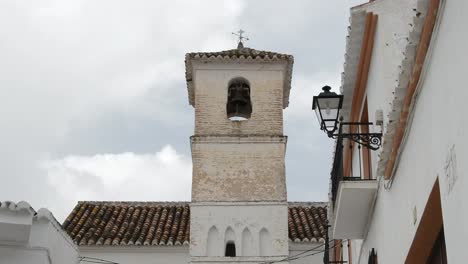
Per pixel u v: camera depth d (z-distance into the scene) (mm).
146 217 28016
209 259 22812
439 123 7812
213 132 24469
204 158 24141
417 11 8000
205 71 25344
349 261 18703
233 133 24469
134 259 25688
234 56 25156
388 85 12320
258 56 25156
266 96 25078
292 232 26609
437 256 9539
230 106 25422
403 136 9672
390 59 12523
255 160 24156
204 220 23344
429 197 8469
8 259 12164
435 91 7930
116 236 26203
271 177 23953
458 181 7082
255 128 24578
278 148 24344
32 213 12039
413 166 9320
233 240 23203
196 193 23672
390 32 12727
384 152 10641
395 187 10750
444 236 8406
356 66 14398
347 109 15820
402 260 10359
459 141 7031
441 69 7617
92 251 25688
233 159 24156
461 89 6895
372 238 13492
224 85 25250
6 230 11930
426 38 7949
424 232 9211
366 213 13539
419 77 8539
